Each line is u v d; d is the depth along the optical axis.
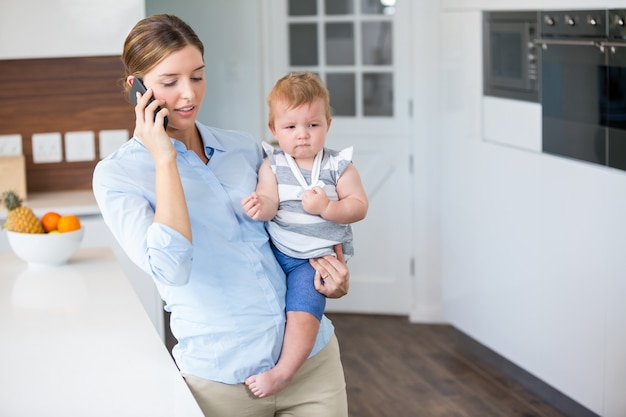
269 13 5.45
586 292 3.70
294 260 2.19
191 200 2.05
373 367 4.65
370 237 5.46
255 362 2.04
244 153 2.28
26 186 4.34
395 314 5.52
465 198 4.70
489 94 4.43
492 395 4.23
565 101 3.80
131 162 2.04
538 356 4.11
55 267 3.10
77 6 4.05
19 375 2.06
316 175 2.23
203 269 2.03
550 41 3.88
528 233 4.11
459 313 4.88
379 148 5.37
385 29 5.29
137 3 4.10
